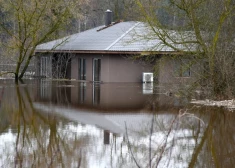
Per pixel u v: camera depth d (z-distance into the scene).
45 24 45.53
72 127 18.44
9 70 54.12
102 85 39.91
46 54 51.84
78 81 45.62
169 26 28.52
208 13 26.89
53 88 36.53
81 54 46.81
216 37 25.27
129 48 41.62
